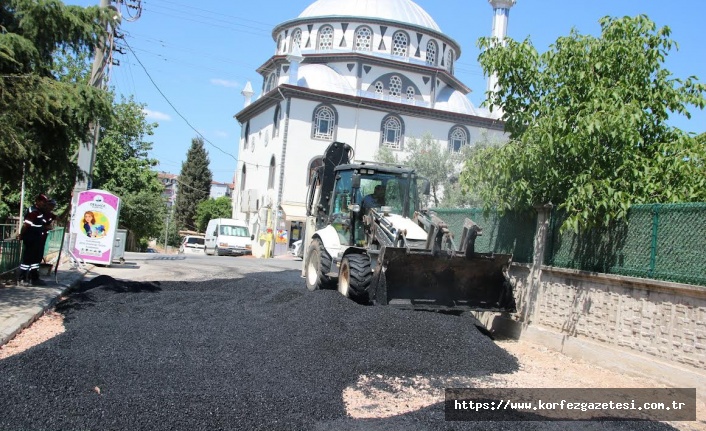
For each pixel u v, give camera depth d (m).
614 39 9.88
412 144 34.44
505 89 10.97
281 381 6.45
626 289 8.27
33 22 10.44
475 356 8.14
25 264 12.05
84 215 18.75
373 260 9.94
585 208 8.64
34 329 8.48
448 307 9.78
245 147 52.00
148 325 8.79
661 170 8.94
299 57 41.75
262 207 44.28
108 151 33.03
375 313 8.91
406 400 6.38
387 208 11.25
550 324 9.77
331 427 5.35
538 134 9.52
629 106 8.98
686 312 7.31
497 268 10.06
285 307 10.15
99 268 18.69
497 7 44.38
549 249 10.06
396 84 45.03
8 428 4.73
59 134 11.02
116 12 11.58
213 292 13.16
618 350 8.20
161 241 71.62
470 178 10.72
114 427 4.90
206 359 7.09
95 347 7.30
